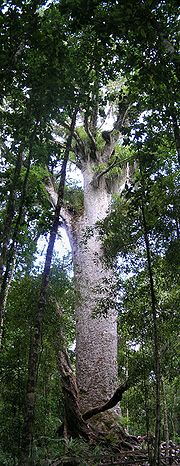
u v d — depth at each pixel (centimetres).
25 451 442
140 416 1017
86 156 1291
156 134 601
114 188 1277
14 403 720
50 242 554
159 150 669
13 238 580
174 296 673
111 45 505
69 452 686
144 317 672
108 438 852
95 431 877
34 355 490
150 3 418
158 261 666
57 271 828
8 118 612
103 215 1174
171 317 659
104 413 932
